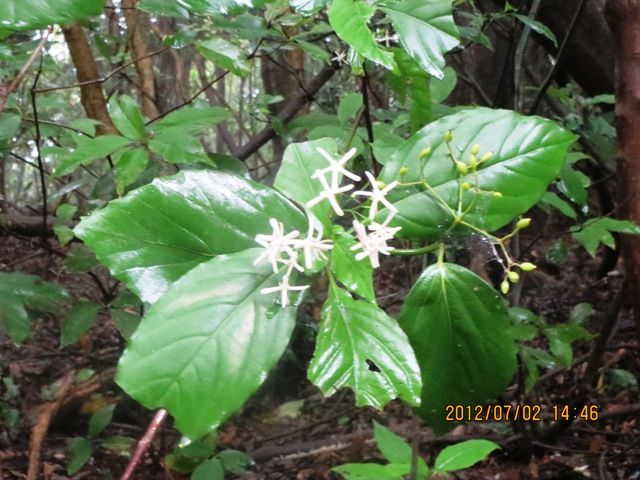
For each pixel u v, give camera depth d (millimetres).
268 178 1894
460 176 424
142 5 694
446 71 1025
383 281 1922
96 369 1605
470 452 596
